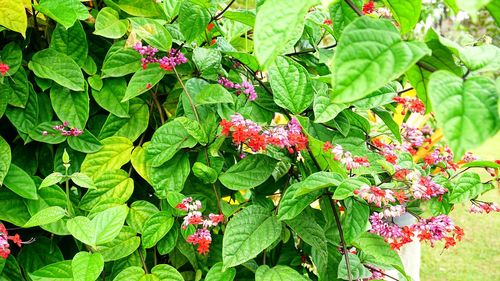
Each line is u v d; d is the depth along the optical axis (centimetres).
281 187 66
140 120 64
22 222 59
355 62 29
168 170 60
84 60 63
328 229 62
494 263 193
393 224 54
